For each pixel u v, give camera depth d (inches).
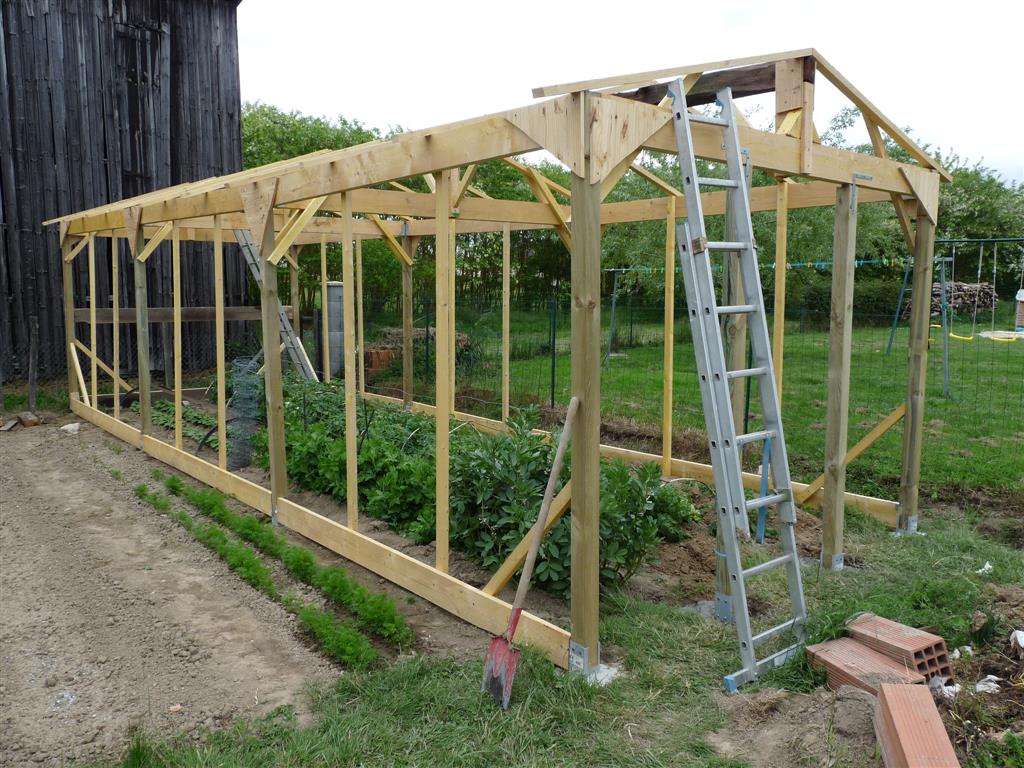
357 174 187.9
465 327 655.8
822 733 114.3
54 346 476.7
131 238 319.6
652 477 189.0
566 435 136.2
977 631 146.8
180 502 258.1
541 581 180.2
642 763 116.5
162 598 182.2
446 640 159.9
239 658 154.3
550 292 901.8
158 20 503.5
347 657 148.6
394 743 121.8
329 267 663.1
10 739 126.1
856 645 140.3
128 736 127.5
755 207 259.8
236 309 426.6
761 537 211.9
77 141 475.5
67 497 264.2
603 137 127.3
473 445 220.8
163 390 458.3
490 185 811.4
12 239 456.1
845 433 196.2
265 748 122.3
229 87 539.8
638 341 675.4
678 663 147.1
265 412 328.2
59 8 463.5
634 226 692.1
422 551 208.1
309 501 258.2
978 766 107.7
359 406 344.8
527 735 122.6
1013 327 692.1
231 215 366.0
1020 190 968.3
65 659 152.9
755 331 146.5
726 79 171.0
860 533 221.6
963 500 250.2
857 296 693.9
